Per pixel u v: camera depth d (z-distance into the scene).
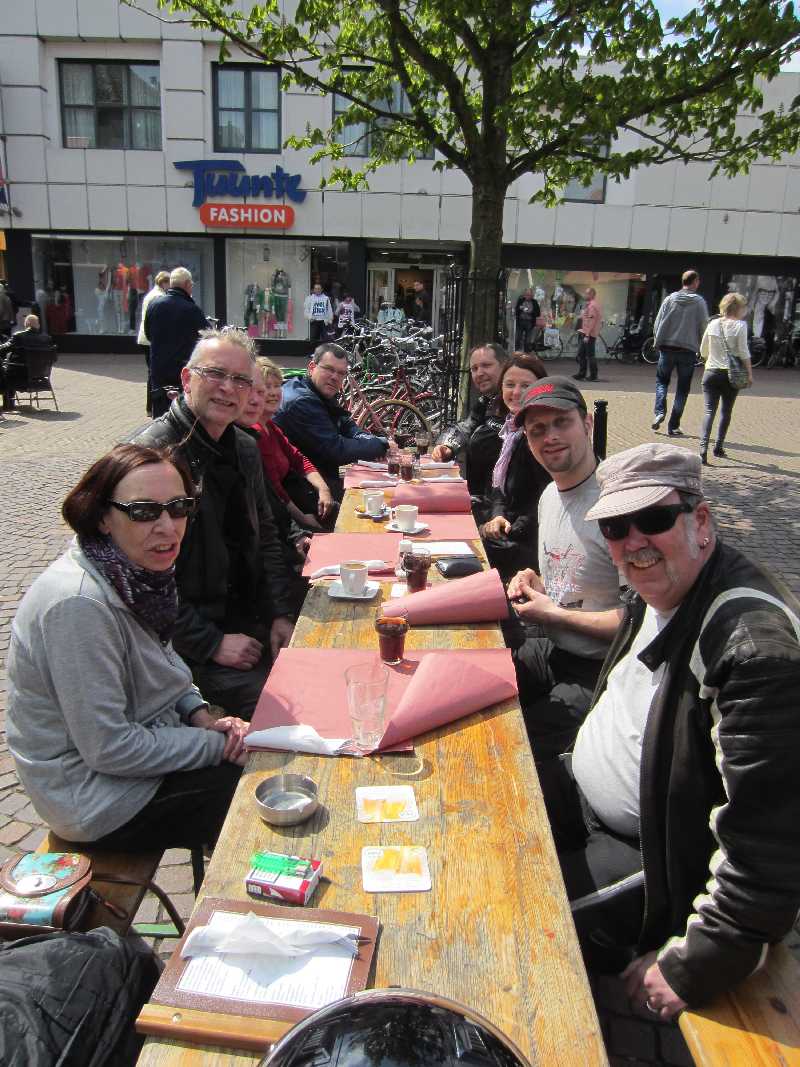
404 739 1.97
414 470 5.11
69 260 19.97
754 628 1.55
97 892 1.92
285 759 1.91
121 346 20.47
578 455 3.00
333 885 1.48
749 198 20.20
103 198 19.27
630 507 1.74
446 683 2.15
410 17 7.25
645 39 6.27
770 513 7.26
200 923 1.37
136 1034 1.47
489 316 7.33
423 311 21.05
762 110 19.05
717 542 1.81
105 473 2.01
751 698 1.48
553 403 2.92
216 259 19.94
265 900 1.45
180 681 2.24
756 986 1.61
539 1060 1.15
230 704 2.89
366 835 1.62
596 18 6.02
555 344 21.73
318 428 5.33
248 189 19.19
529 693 3.06
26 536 6.30
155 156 19.05
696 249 20.52
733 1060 1.43
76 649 1.92
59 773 1.98
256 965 1.30
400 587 3.08
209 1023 1.20
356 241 19.83
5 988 1.38
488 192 7.07
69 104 18.98
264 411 4.70
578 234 20.30
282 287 20.20
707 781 1.67
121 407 12.45
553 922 1.40
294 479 5.12
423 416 8.88
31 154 18.98
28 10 18.08
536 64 7.14
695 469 1.79
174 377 7.92
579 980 1.28
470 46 6.46
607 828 2.11
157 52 18.52
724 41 6.17
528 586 3.03
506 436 4.46
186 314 7.77
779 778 1.44
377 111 7.25
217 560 3.08
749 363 9.09
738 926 1.48
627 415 12.44
